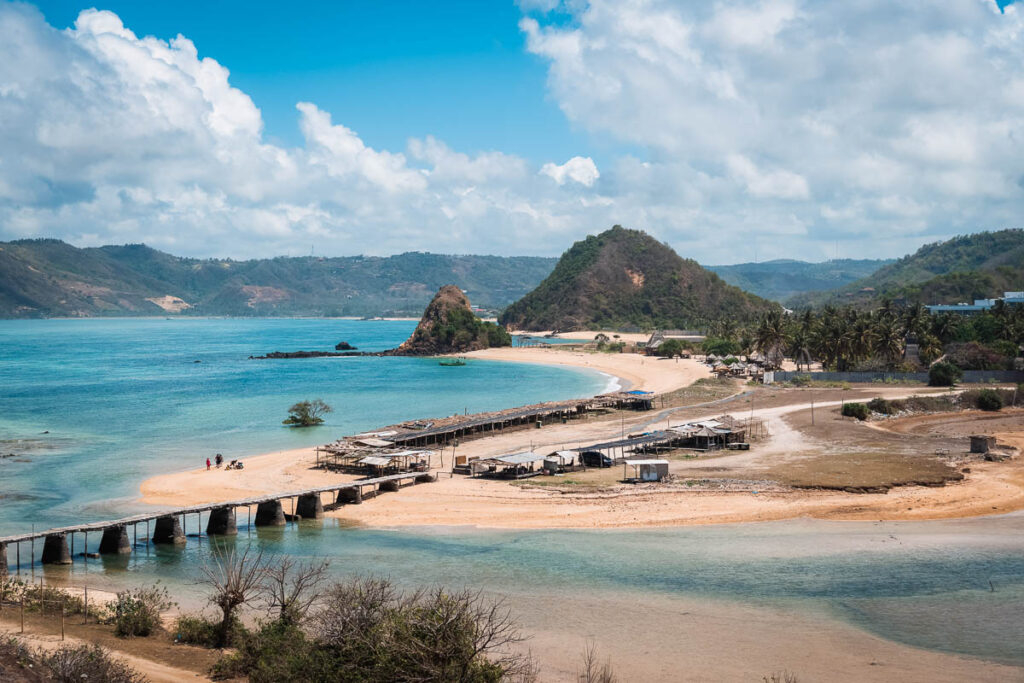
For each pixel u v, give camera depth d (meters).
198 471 84.19
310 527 62.69
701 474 79.06
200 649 36.72
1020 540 55.62
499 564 51.53
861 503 66.56
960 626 40.34
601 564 51.31
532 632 39.59
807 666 35.66
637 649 37.53
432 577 48.75
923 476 75.88
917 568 49.75
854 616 41.88
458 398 160.88
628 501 68.50
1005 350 172.62
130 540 60.56
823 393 148.88
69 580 50.62
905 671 35.06
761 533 58.38
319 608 42.03
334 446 90.81
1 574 50.47
